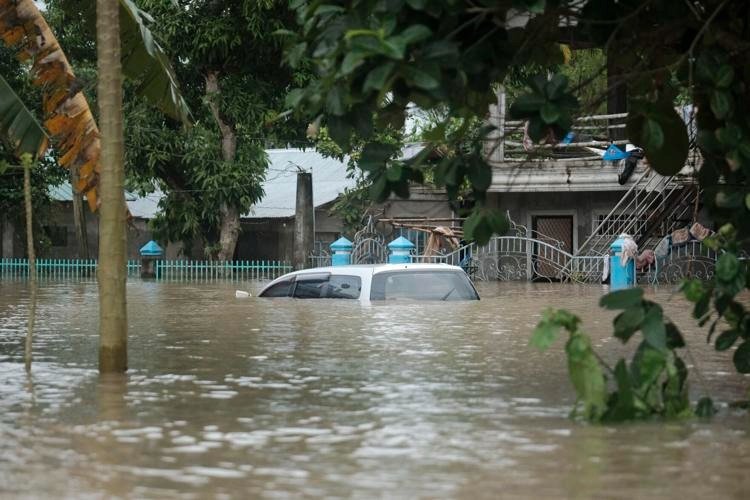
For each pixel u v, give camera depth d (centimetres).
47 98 1353
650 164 913
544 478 586
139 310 1956
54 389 926
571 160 3550
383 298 2052
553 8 844
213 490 561
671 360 789
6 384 955
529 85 771
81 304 2191
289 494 552
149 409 819
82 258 4784
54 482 580
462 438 699
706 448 666
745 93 850
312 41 795
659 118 855
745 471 604
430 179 3688
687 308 1945
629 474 595
